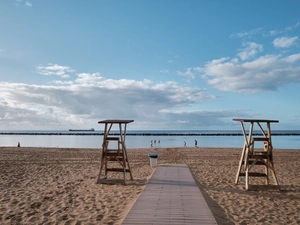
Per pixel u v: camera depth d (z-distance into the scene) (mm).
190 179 10023
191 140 68125
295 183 10273
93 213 6285
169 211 5871
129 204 6934
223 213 6277
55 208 6766
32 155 21688
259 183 10266
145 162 17234
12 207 6906
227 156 21266
